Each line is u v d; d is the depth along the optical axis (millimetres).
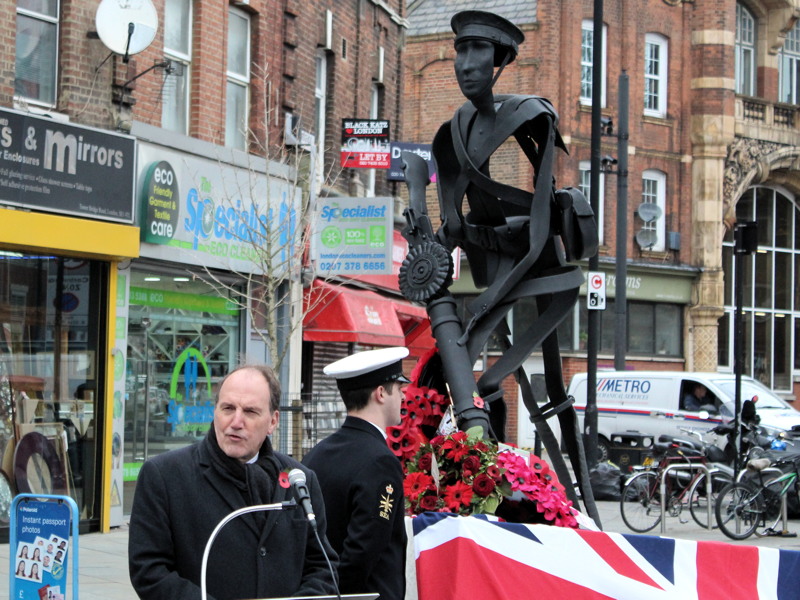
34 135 13094
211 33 17031
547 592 5945
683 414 24125
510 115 7871
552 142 7852
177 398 16094
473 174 7934
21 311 13281
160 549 4078
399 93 25172
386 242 18906
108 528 14125
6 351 13109
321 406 16328
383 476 5016
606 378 25672
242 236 17281
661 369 37719
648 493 16078
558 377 8359
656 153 38000
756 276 41031
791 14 40344
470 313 8062
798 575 6383
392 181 24969
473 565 5871
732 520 15523
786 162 40219
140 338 15289
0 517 12883
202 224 16266
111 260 14219
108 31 14328
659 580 6133
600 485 20125
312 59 20375
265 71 17906
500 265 8070
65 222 13359
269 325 15414
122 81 14906
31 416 13375
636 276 37125
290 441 14961
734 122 38750
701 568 6215
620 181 26891
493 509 6520
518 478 6629
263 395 4164
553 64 36438
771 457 17266
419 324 24953
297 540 4230
